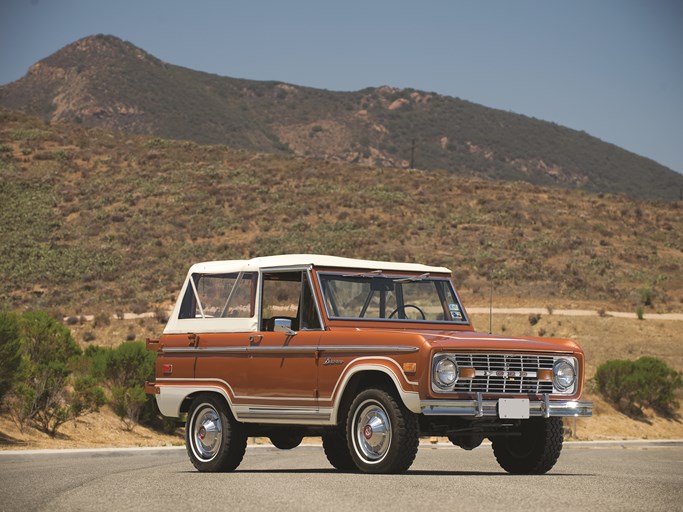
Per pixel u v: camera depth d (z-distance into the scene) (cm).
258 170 19088
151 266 14412
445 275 2259
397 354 1917
